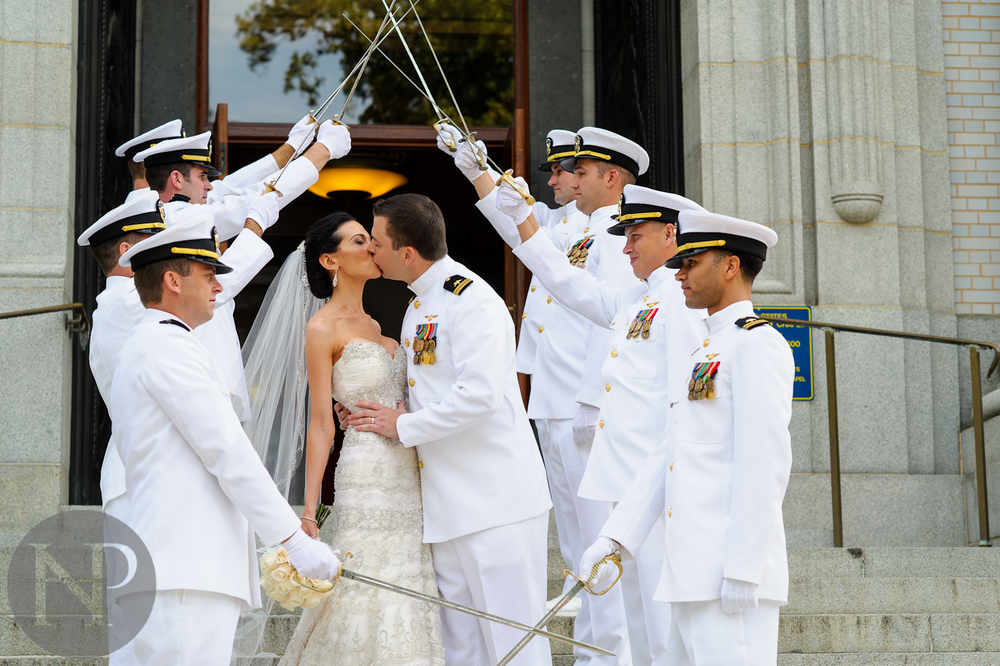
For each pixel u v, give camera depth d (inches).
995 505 274.1
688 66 308.7
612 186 212.5
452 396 162.4
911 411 291.1
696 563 134.9
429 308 170.9
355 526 161.6
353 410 168.2
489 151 349.4
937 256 305.1
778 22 299.4
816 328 285.7
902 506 282.5
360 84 348.5
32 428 264.2
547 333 213.2
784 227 292.5
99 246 171.8
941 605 217.3
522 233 193.6
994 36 315.6
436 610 164.4
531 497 167.6
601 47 336.5
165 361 134.8
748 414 134.0
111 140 292.4
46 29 281.0
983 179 311.4
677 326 164.2
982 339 305.0
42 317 267.7
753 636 132.8
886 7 301.4
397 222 169.5
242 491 135.2
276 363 182.2
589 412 197.5
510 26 350.3
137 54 323.6
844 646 202.1
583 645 146.8
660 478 146.9
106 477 158.7
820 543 277.3
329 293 175.3
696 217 144.3
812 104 296.7
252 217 184.4
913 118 303.4
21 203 274.5
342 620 158.2
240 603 137.9
